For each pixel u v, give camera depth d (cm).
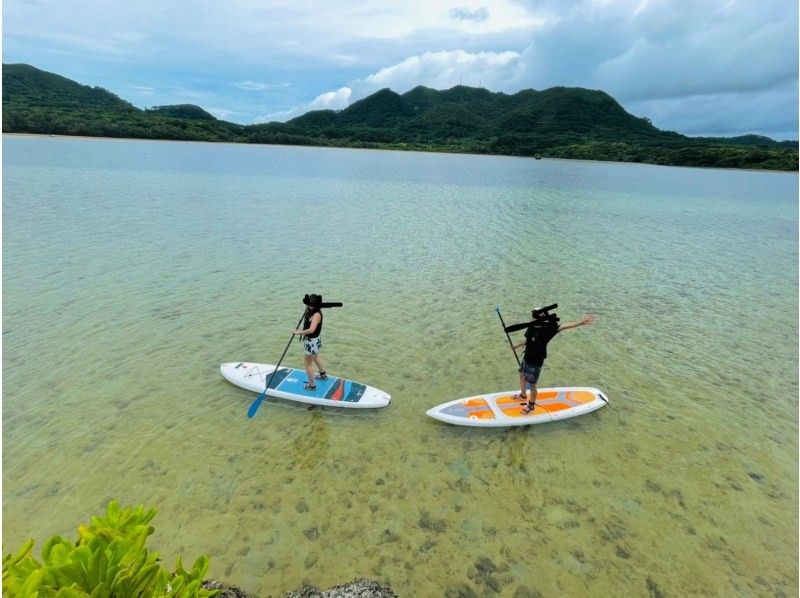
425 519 686
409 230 2645
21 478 720
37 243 1930
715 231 3156
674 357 1241
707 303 1669
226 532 646
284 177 5244
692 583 605
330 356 1152
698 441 898
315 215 2973
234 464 777
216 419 891
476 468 800
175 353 1120
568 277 1889
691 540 672
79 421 859
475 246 2334
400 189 4706
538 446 866
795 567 636
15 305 1320
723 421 965
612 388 1076
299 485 739
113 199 3080
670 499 749
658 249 2517
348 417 925
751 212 4150
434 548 638
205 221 2580
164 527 648
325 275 1744
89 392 948
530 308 1523
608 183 6712
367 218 2958
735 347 1313
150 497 699
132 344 1148
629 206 4259
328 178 5428
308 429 881
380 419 924
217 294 1494
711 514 722
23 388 947
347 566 605
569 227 3019
